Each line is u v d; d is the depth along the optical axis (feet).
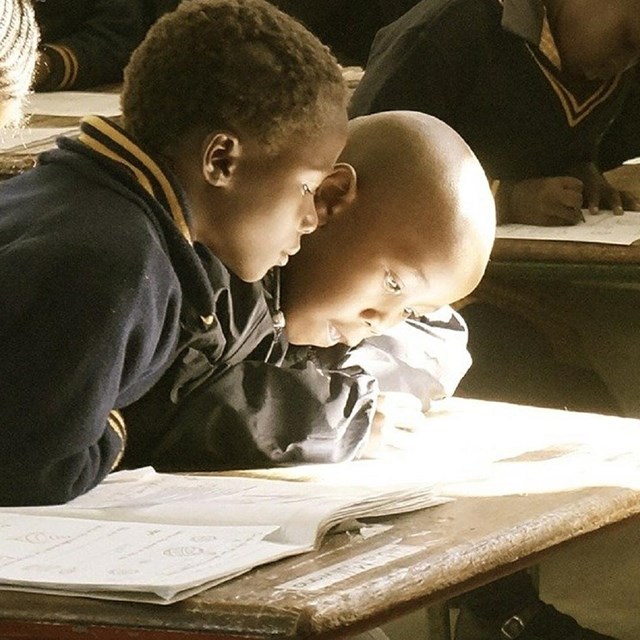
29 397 9.86
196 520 9.12
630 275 18.79
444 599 8.49
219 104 11.02
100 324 9.90
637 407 25.31
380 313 12.79
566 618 17.92
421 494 9.69
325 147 11.44
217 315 11.73
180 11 11.35
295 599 7.73
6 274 10.00
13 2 11.03
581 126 21.58
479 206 12.64
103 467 10.50
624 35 21.04
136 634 7.71
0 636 7.94
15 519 9.18
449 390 14.48
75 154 10.97
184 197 10.95
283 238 11.62
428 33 20.72
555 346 22.91
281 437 11.98
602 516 9.87
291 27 11.35
